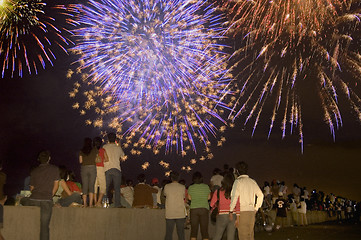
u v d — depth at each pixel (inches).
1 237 274.8
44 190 308.0
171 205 431.8
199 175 428.5
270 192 808.3
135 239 446.6
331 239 583.5
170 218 430.3
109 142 448.8
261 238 588.4
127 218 434.6
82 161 410.0
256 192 362.3
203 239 421.4
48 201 308.7
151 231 478.0
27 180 429.7
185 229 536.1
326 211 1283.2
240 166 367.6
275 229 753.0
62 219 347.6
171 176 441.7
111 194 513.3
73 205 387.5
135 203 498.0
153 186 578.2
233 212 362.6
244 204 358.6
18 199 408.8
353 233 691.4
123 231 426.6
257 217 709.9
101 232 392.8
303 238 594.6
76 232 361.1
